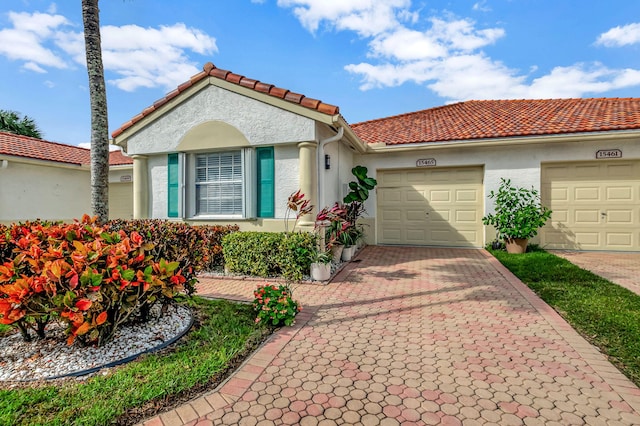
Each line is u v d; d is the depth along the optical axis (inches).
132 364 138.3
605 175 402.0
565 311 199.6
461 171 449.4
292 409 110.7
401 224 474.6
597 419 104.3
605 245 404.8
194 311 205.0
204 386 123.3
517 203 404.5
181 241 281.7
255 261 289.7
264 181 333.7
